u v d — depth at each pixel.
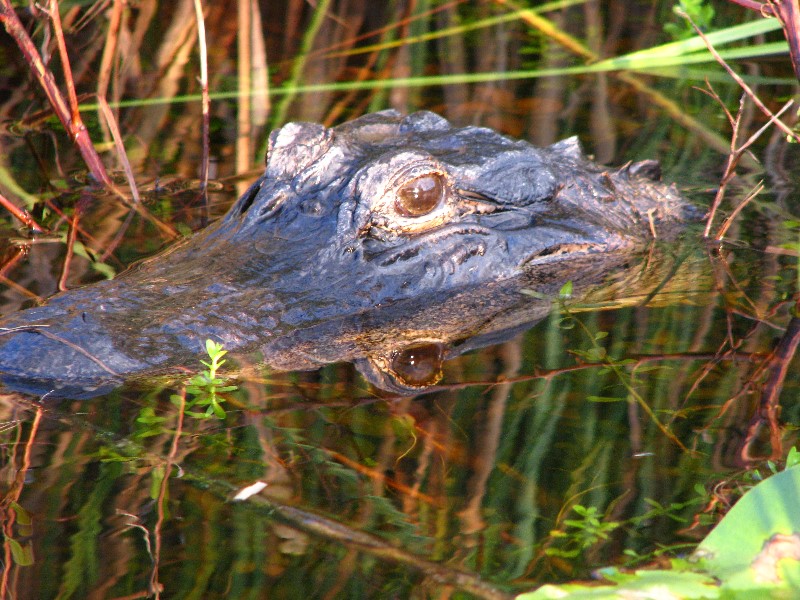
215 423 5.55
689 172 10.17
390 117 8.97
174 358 6.16
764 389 5.86
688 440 5.35
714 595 4.09
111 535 4.61
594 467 5.14
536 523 4.72
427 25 15.84
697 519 4.70
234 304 6.66
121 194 10.16
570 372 6.13
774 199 9.31
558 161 8.48
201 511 4.80
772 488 4.54
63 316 6.38
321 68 14.45
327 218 7.37
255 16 13.23
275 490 4.96
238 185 10.41
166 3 15.20
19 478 5.01
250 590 4.28
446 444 5.36
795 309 6.95
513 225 7.80
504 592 4.25
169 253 7.51
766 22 12.27
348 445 5.35
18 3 12.93
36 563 4.42
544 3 16.48
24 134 12.02
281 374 6.11
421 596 4.24
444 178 7.40
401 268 7.20
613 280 7.58
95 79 13.47
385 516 4.77
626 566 4.38
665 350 6.41
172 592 4.26
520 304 7.17
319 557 4.50
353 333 6.62
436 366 6.24
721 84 13.23
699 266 7.82
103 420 5.57
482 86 13.68
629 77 13.84
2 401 5.71
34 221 9.13
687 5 13.16
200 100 13.12
